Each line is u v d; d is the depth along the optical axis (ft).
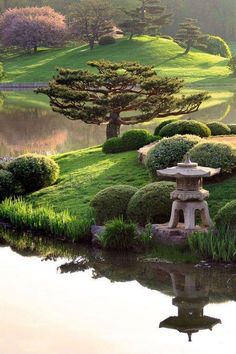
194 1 430.20
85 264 40.96
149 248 42.73
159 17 317.83
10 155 87.92
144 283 37.06
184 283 37.04
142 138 68.28
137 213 45.06
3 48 340.39
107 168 61.31
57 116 136.56
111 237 43.34
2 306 33.01
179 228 43.06
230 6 431.02
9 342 28.53
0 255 43.42
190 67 275.80
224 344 28.53
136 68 81.25
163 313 32.27
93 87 79.20
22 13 338.95
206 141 52.75
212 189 49.65
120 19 352.90
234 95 184.96
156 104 79.77
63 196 55.21
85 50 309.83
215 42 334.03
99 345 28.30
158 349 27.99
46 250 44.50
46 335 29.32
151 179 54.49
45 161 58.49
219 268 39.42
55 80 78.84
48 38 325.42
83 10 306.35
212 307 33.19
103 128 117.70
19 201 54.85
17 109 151.74
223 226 41.57
